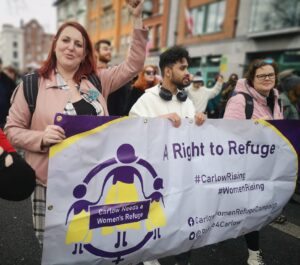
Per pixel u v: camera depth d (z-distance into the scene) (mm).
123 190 1623
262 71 2445
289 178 2229
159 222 1727
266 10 14391
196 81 6109
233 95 2604
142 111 2158
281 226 3289
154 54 23297
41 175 1634
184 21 20078
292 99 4664
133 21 1942
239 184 2016
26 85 1641
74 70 1790
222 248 2756
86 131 1501
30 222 3139
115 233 1615
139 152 1655
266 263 2562
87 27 39281
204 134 1872
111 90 2018
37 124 1641
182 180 1798
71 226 1508
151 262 2285
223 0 16891
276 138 2127
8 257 2484
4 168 1294
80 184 1514
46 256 1494
